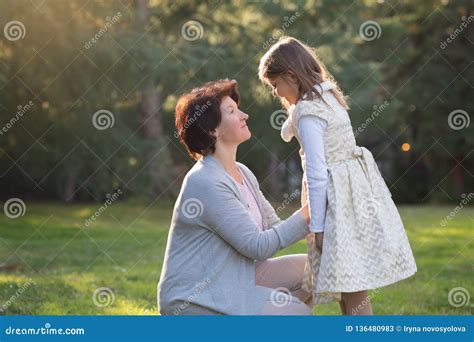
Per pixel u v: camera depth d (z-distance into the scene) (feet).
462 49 94.53
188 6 76.02
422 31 96.37
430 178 97.35
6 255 37.24
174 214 17.31
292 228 16.90
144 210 66.85
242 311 16.70
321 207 16.63
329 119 16.89
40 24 59.21
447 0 92.99
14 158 68.08
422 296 25.96
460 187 96.68
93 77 63.41
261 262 18.45
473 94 94.99
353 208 16.76
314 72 17.31
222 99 17.43
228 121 17.28
